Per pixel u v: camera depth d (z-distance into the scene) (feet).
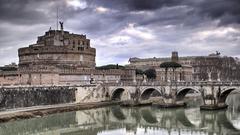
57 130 309.01
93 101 515.50
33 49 623.36
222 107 435.94
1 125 317.01
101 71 597.52
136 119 379.14
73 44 632.79
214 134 289.12
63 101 464.65
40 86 431.43
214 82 435.12
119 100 543.80
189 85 455.63
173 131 306.96
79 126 331.77
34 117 363.35
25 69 508.94
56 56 609.42
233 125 327.88
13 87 390.21
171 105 467.93
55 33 654.53
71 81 538.06
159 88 484.74
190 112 419.33
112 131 310.86
